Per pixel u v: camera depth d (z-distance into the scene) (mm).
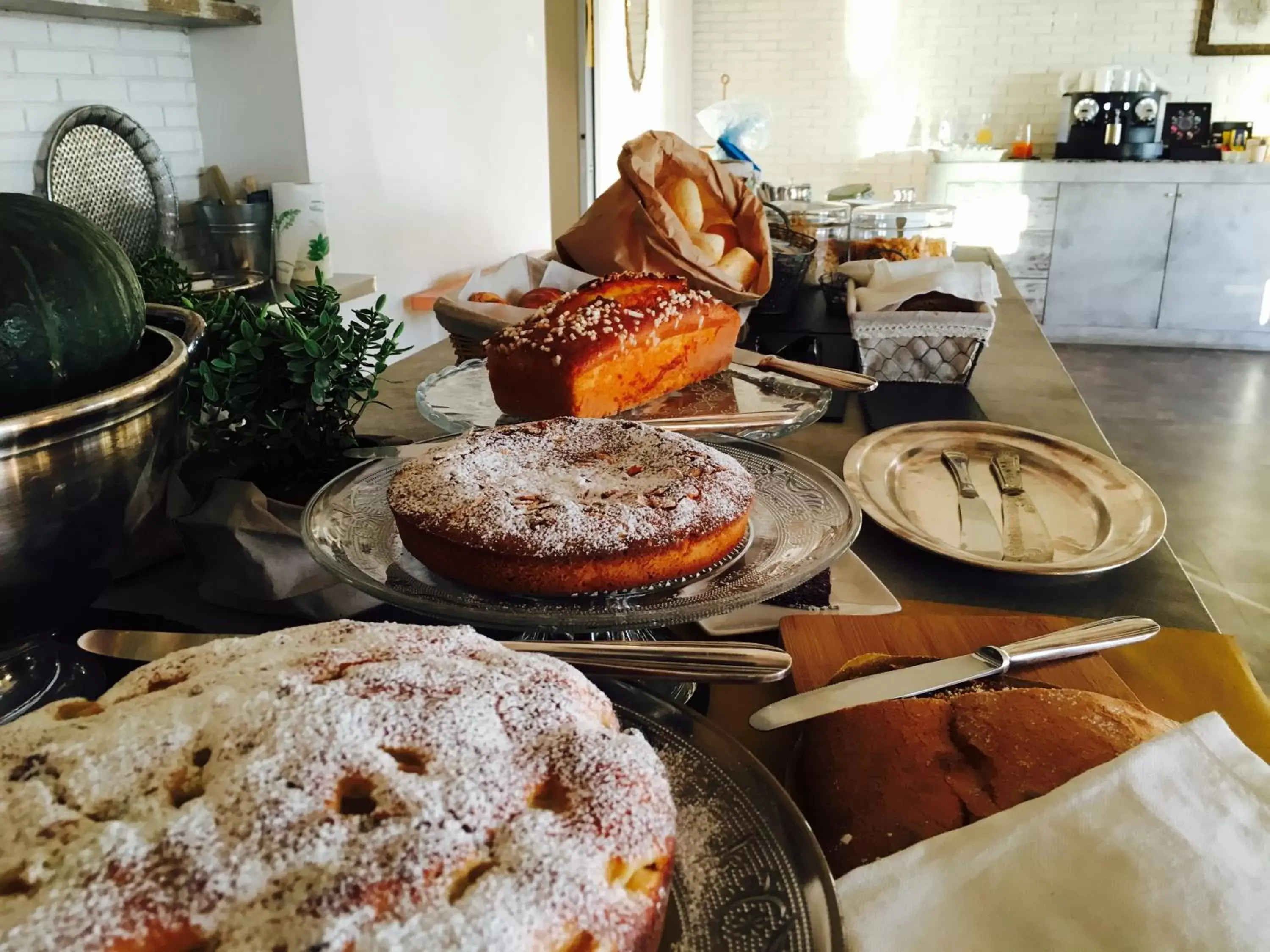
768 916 346
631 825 329
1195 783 421
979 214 5070
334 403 755
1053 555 748
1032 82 5293
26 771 341
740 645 507
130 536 527
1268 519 2701
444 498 585
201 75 1838
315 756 330
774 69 5566
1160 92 4863
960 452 959
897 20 5328
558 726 368
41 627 516
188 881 289
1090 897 379
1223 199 4766
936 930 376
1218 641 626
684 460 646
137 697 391
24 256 473
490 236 2816
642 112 4703
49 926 274
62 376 483
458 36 2502
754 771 420
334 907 279
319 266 1723
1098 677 563
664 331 995
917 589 714
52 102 1487
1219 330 4992
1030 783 453
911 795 456
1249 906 366
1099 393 4109
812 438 1035
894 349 1220
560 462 669
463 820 314
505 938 277
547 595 551
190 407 708
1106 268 5012
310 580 637
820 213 1915
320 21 1871
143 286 786
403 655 404
